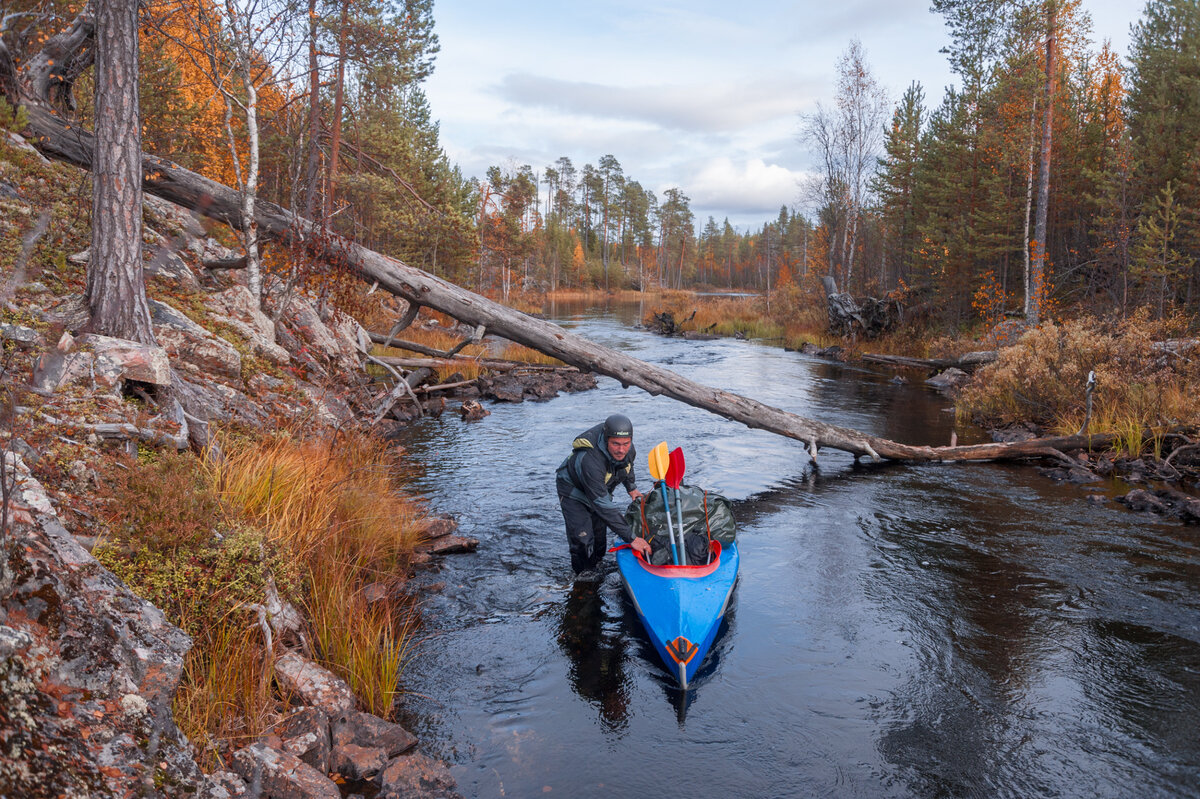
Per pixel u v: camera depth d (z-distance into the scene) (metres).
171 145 16.27
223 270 10.82
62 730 2.34
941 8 26.78
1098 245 23.12
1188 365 11.41
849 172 33.91
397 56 17.20
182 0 10.59
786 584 6.28
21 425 4.48
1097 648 5.11
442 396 14.91
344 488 6.95
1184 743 4.02
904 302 29.45
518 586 6.09
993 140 24.64
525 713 4.30
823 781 3.72
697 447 11.43
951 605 5.83
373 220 25.52
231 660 3.78
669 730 4.16
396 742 3.81
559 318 45.47
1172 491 8.45
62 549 3.10
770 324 36.22
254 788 3.07
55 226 7.99
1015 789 3.64
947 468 10.41
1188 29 22.70
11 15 9.23
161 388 5.97
